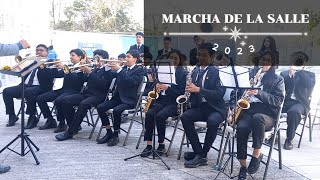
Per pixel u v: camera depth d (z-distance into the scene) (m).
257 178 2.92
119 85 3.92
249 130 2.79
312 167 3.19
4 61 6.67
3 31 7.09
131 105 3.85
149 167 3.19
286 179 2.90
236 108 2.93
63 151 3.64
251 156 2.95
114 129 3.90
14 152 3.46
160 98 3.65
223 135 3.19
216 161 3.34
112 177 2.93
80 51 4.44
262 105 2.98
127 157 3.47
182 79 3.54
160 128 3.46
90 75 4.22
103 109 3.89
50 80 4.68
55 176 2.94
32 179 2.87
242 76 2.84
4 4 7.12
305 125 4.21
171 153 3.60
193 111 3.24
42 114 4.96
